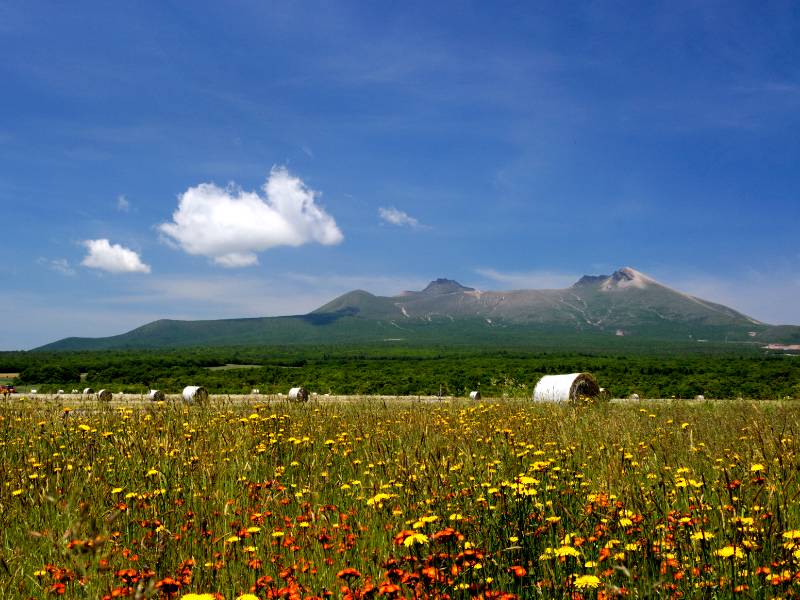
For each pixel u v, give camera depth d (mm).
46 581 3344
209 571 3486
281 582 3377
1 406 10031
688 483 4363
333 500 5133
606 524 3732
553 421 9000
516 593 3229
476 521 3832
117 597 3031
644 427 8766
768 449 5680
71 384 47719
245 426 8148
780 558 3178
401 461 5461
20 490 4773
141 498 4516
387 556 3695
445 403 16938
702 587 3061
